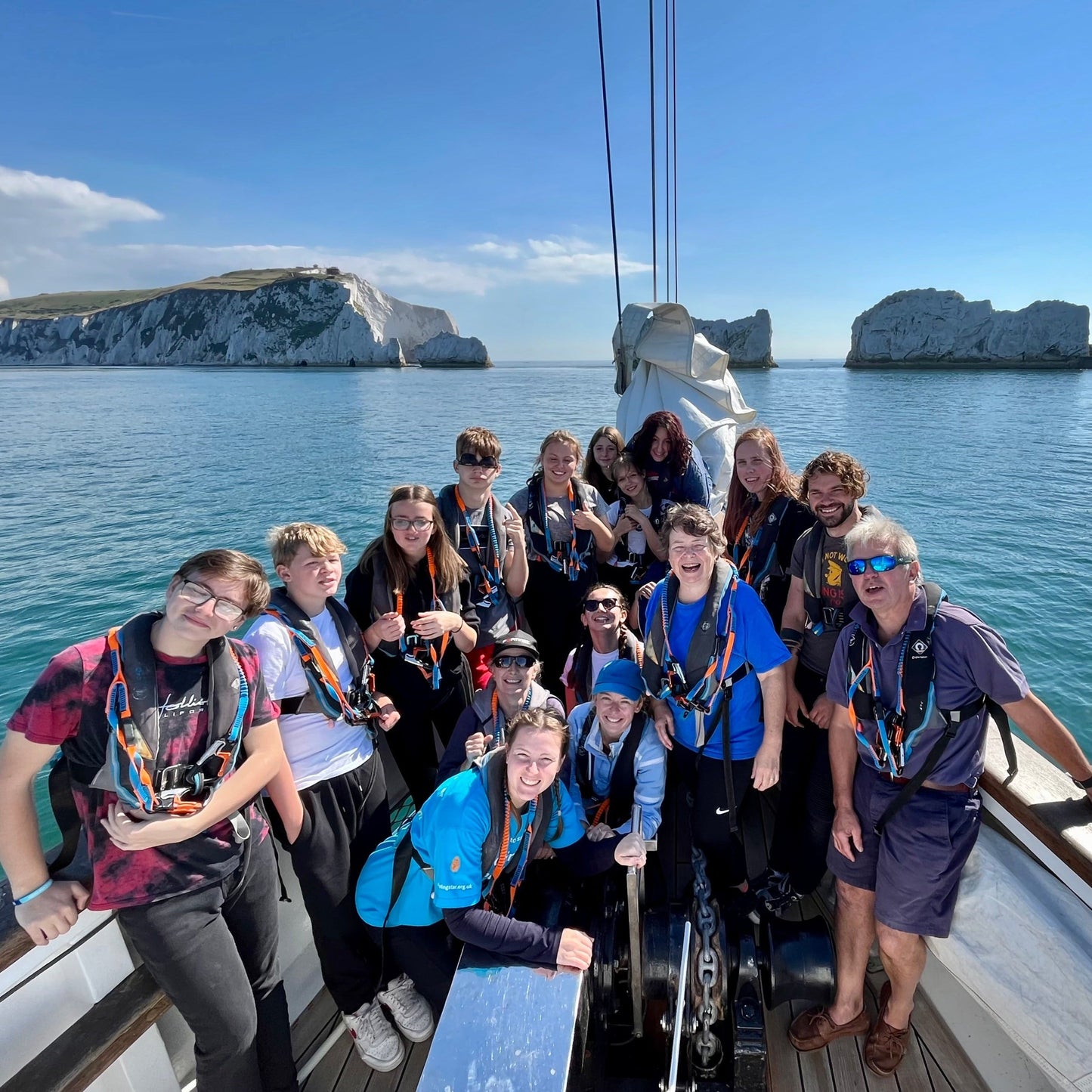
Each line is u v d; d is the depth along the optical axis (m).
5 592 11.41
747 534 3.28
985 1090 2.16
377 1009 2.33
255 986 2.05
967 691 2.00
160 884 1.74
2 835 1.63
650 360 5.33
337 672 2.33
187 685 1.73
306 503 17.16
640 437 4.03
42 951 1.77
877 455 23.42
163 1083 2.11
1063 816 1.96
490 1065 1.67
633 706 2.42
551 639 3.83
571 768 2.43
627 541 4.21
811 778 2.59
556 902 2.24
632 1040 2.31
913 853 2.03
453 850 2.02
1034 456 23.30
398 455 24.72
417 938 2.25
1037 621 9.91
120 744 1.63
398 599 2.79
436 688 2.90
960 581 11.41
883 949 2.13
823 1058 2.27
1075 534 13.77
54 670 1.61
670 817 2.74
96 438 30.25
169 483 19.77
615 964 2.22
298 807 2.12
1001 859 2.08
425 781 3.00
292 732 2.28
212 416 39.97
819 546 2.70
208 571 1.65
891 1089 2.18
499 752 2.14
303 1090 2.28
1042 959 1.87
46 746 1.61
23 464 23.12
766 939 2.28
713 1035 2.09
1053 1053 1.85
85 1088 1.77
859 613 2.14
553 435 3.65
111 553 13.25
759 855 2.87
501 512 3.32
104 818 1.67
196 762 1.74
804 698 2.82
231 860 1.88
